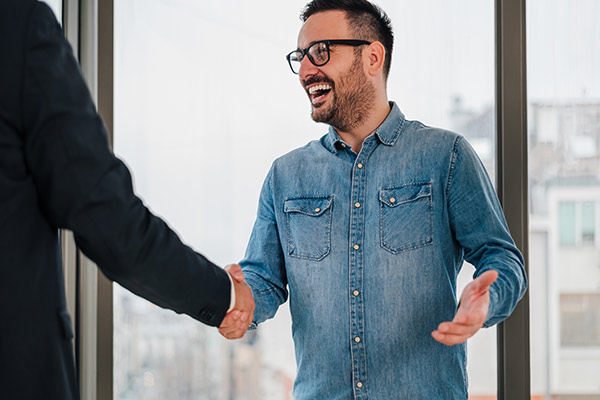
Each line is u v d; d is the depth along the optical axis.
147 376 2.22
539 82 2.21
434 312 1.64
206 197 2.23
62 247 2.16
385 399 1.64
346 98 1.72
